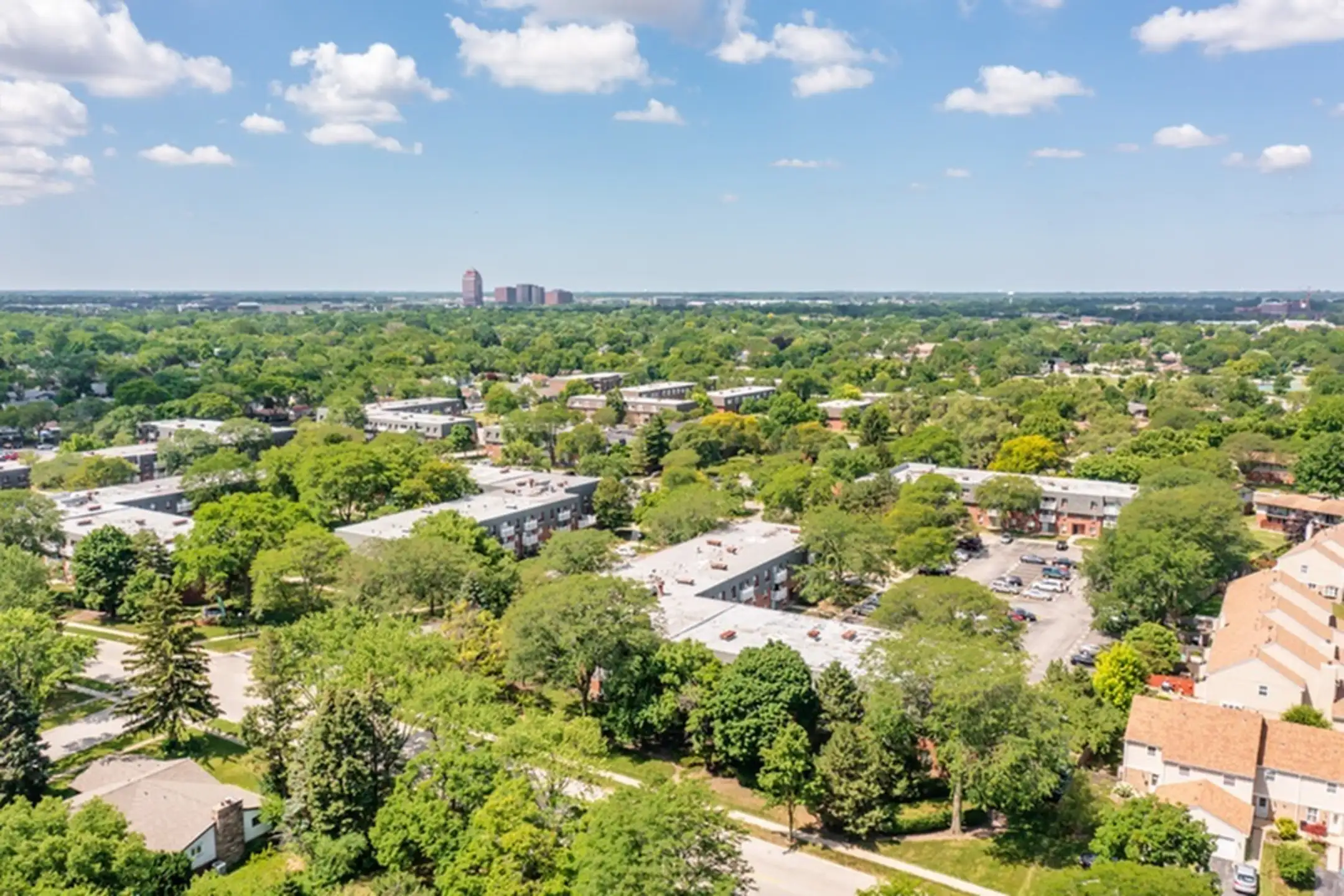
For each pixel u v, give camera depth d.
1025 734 61.31
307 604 106.94
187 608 109.62
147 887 51.66
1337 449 151.62
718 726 70.44
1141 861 56.41
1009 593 114.88
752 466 169.12
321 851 57.69
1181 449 162.62
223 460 147.00
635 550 129.50
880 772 63.47
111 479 155.62
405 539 101.38
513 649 76.62
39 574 96.06
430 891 51.97
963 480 150.25
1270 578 99.50
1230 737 66.38
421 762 59.56
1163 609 99.25
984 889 57.94
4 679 67.44
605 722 76.12
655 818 49.34
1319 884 58.69
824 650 80.06
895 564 121.50
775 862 60.84
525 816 52.97
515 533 129.38
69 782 69.44
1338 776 63.22
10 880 45.75
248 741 70.38
